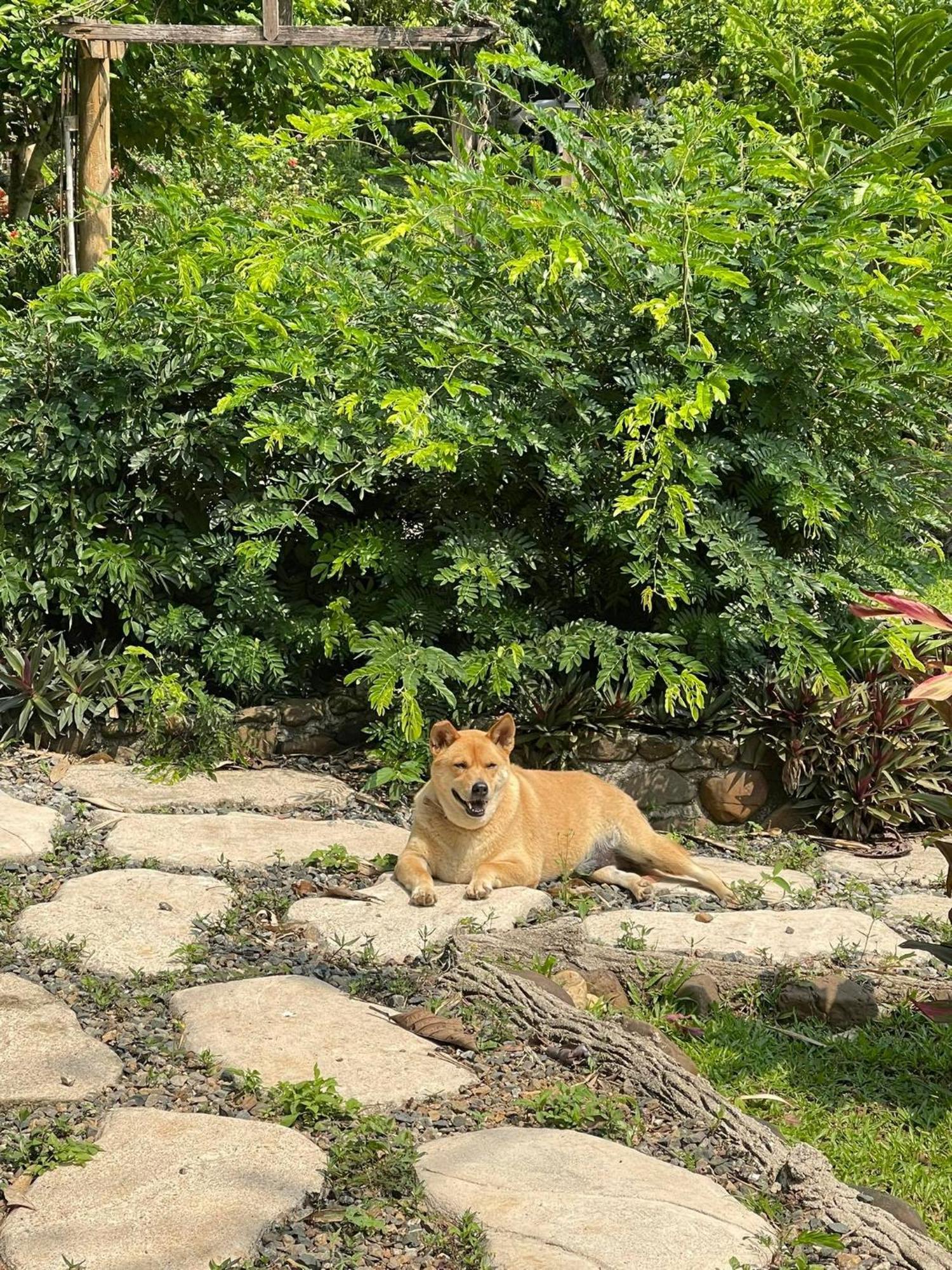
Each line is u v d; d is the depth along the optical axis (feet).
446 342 24.58
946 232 25.44
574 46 87.71
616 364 25.08
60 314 25.96
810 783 24.31
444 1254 10.98
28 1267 10.44
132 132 50.24
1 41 40.75
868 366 24.20
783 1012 16.60
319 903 18.71
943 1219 12.54
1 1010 14.82
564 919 18.94
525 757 24.47
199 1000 15.42
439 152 50.90
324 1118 12.91
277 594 25.91
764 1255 11.10
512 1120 13.35
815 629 22.79
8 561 25.26
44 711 24.66
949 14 35.42
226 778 24.09
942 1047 15.87
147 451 25.50
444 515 25.93
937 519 26.03
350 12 55.06
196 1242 10.80
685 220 23.03
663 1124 13.46
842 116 36.27
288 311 26.35
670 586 22.58
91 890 18.48
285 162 45.34
